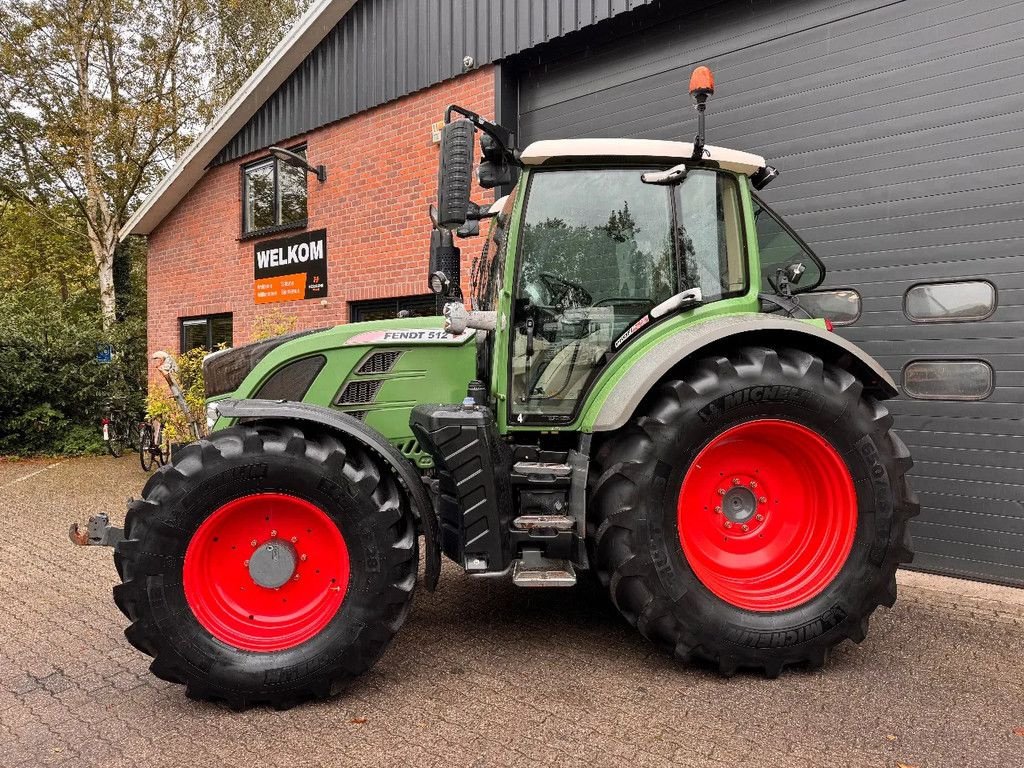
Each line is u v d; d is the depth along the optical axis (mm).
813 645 2834
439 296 3768
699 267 3230
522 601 3713
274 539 2748
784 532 3074
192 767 2229
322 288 8148
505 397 3117
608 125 5738
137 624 2525
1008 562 4059
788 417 2844
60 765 2246
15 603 3785
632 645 3156
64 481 7816
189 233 10133
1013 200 3965
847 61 4523
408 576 2736
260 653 2613
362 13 7438
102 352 10742
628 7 5332
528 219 3135
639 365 2926
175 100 12938
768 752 2295
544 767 2203
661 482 2768
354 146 7641
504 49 6125
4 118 13703
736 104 5035
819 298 4684
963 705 2623
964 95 4102
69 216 15289
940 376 4254
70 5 12156
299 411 2738
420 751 2303
